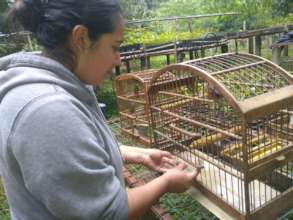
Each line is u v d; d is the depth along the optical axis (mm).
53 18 621
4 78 650
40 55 677
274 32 4844
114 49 688
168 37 5574
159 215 1151
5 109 608
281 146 1146
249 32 4832
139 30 5910
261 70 1201
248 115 973
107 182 667
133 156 1167
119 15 659
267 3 6625
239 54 1331
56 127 583
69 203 602
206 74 1098
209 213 1567
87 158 614
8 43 3777
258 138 1200
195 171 1079
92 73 697
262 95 1045
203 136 1377
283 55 5035
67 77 663
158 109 1533
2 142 614
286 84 1161
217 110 1305
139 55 4266
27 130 581
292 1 6285
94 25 625
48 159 579
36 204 659
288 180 1291
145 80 2205
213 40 4723
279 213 1169
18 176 640
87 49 654
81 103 665
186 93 1472
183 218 1565
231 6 6961
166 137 1526
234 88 1127
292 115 1202
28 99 596
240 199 1140
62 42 653
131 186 1271
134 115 2371
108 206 652
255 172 1053
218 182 1249
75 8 613
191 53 4734
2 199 2336
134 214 760
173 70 1312
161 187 850
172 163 1149
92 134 650
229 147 1269
